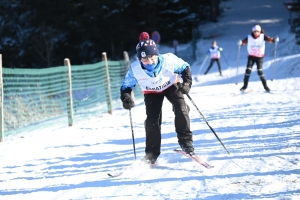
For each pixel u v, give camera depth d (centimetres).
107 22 3303
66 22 3350
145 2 3381
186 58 3109
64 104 1302
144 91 606
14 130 1089
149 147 619
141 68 580
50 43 3362
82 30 3312
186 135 614
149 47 563
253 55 1444
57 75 1302
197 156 609
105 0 3231
